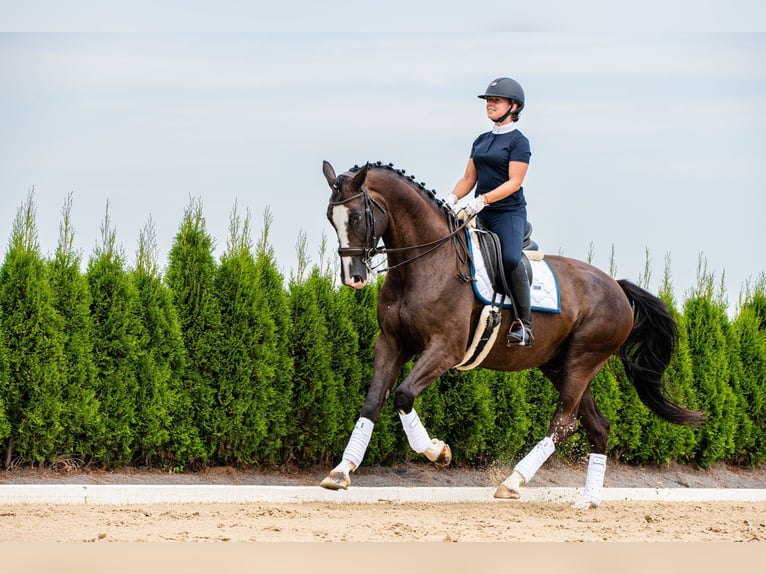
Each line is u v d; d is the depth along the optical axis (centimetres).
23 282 1102
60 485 1032
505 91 1096
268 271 1261
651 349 1268
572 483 1384
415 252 1037
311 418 1261
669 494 1351
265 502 1096
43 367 1094
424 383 1020
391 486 1248
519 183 1077
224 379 1198
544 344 1140
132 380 1147
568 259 1216
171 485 1113
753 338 1631
